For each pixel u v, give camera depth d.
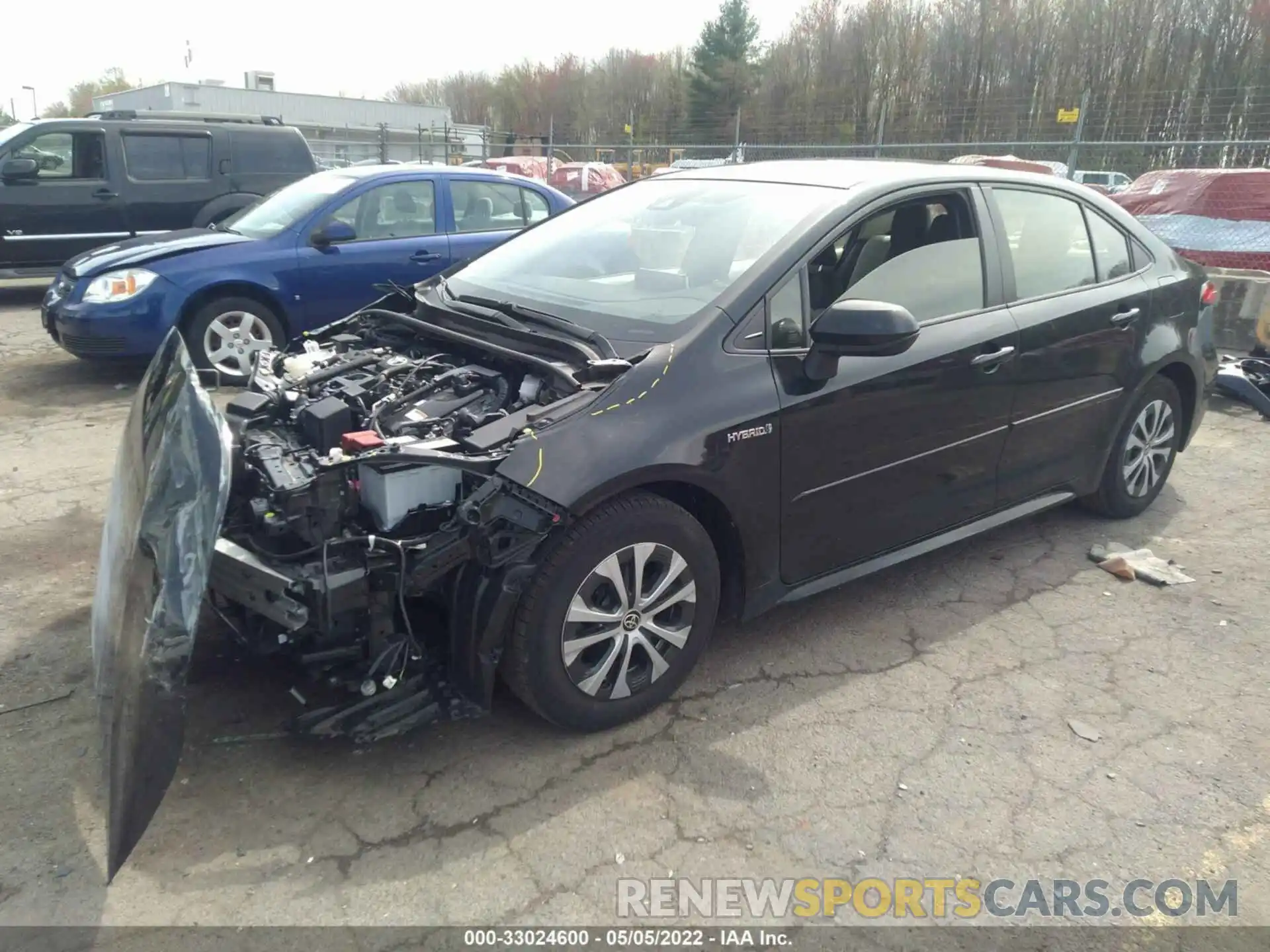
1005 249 3.83
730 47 44.34
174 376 2.71
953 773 2.83
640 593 2.89
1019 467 3.97
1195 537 4.60
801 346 3.17
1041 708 3.17
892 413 3.36
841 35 34.66
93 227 10.23
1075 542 4.51
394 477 2.59
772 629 3.65
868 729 3.03
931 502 3.64
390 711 2.65
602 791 2.70
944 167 3.85
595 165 21.50
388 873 2.38
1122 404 4.36
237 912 2.25
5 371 7.45
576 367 2.95
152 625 2.16
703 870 2.43
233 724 2.94
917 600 3.90
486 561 2.59
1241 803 2.73
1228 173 11.35
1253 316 7.85
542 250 3.96
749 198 3.65
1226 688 3.31
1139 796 2.75
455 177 7.82
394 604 2.62
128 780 2.12
